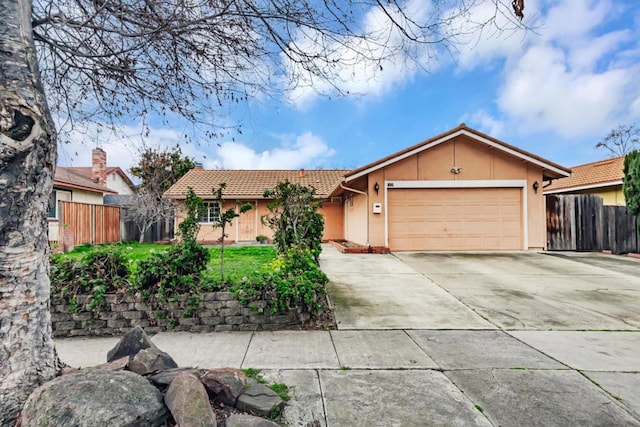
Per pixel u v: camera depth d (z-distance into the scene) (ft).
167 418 6.97
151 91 11.03
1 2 6.34
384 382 9.83
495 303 18.20
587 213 38.58
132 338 9.90
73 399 6.40
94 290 14.14
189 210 16.25
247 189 56.54
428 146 37.52
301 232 23.88
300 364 11.02
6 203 6.34
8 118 6.16
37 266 6.96
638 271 26.66
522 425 7.89
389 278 24.39
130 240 54.19
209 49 10.09
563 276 24.88
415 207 38.40
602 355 11.81
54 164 7.24
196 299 14.26
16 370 6.58
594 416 8.25
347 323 15.14
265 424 7.22
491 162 38.37
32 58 6.70
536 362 11.23
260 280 15.15
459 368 10.77
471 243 38.42
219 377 8.26
